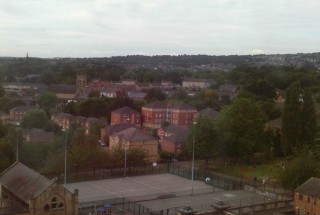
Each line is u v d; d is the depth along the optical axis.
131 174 107.88
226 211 74.00
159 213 73.81
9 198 70.38
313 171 89.12
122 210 76.50
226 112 122.56
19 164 77.12
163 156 132.38
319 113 148.12
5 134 111.00
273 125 146.88
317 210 74.56
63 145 110.00
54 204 64.69
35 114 163.75
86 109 198.50
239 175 108.00
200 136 115.81
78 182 98.56
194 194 90.25
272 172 104.62
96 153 105.31
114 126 153.12
